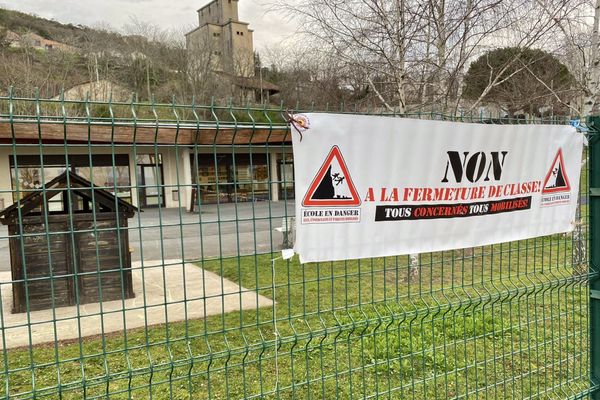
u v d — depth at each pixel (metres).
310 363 3.35
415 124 2.05
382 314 4.19
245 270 6.67
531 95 6.98
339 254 1.89
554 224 2.70
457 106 5.91
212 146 1.72
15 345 3.84
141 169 16.78
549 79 7.23
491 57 6.35
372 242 1.97
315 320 4.31
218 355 1.75
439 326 3.91
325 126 1.82
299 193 1.78
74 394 2.97
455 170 2.21
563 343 3.66
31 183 14.04
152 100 1.75
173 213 14.98
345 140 1.87
